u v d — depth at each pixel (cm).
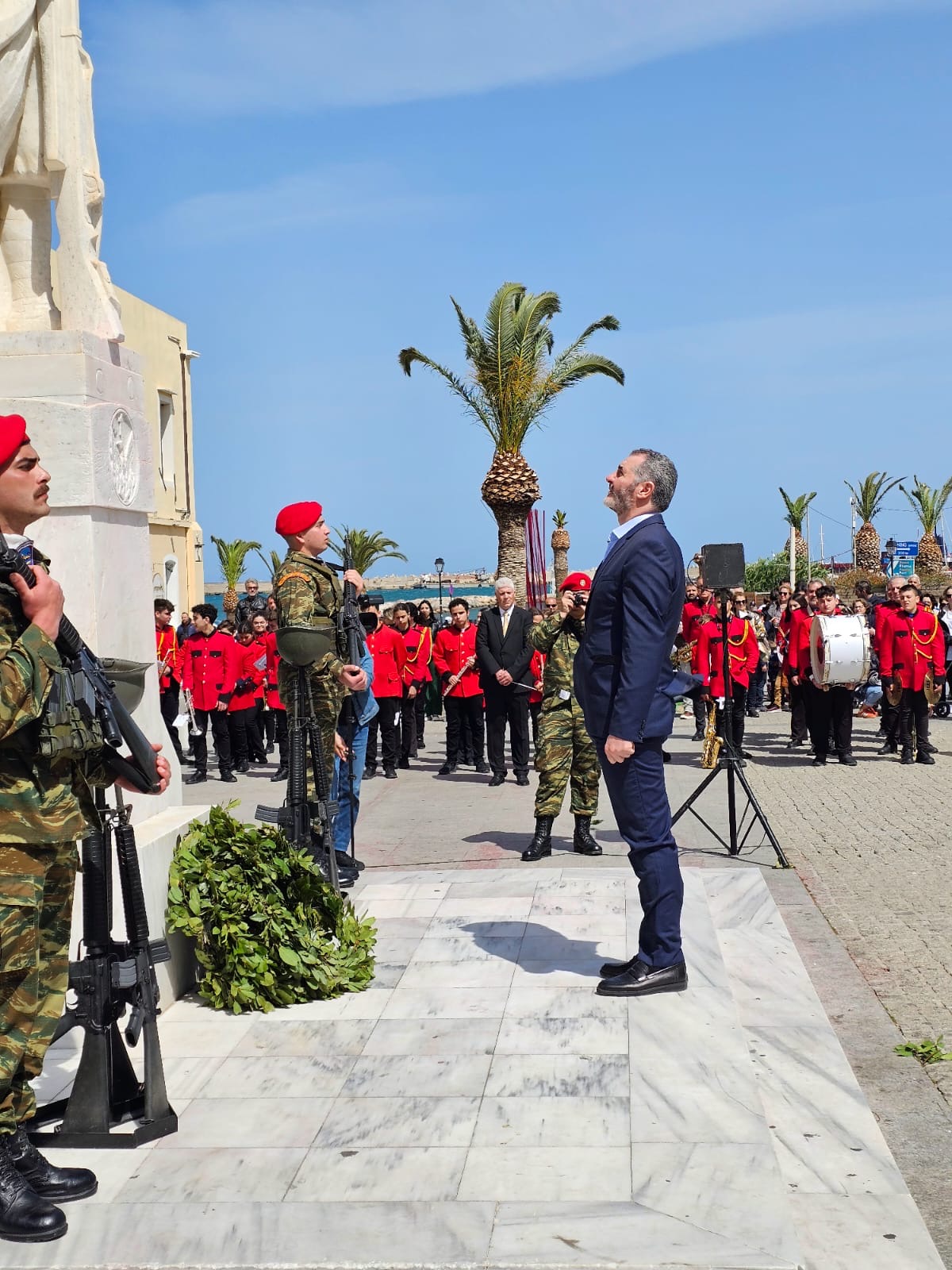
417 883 762
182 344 3572
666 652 533
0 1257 341
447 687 1562
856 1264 353
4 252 565
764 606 2780
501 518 3130
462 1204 361
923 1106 482
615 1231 343
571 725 941
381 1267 331
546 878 766
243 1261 335
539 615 2152
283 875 562
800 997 574
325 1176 383
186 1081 462
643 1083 446
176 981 552
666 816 543
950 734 1909
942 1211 398
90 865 412
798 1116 451
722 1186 369
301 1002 546
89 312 547
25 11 519
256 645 1627
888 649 1545
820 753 1548
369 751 1542
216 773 1633
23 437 371
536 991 549
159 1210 364
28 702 346
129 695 427
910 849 975
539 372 3089
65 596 512
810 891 832
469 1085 449
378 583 6550
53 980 380
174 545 3538
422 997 547
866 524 5925
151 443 579
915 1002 603
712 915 710
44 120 540
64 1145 408
